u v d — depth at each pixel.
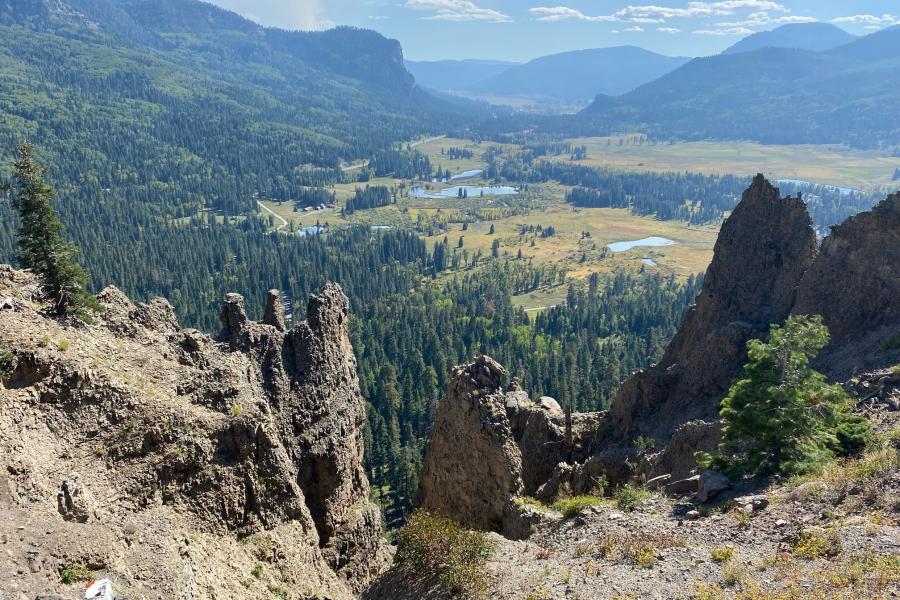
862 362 61.81
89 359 45.50
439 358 195.25
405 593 47.00
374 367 195.25
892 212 67.88
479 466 68.56
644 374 81.38
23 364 41.88
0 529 32.22
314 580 47.50
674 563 38.53
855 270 69.94
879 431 48.28
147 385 47.16
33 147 48.91
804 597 31.22
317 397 59.88
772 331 48.88
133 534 37.06
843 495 39.56
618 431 80.38
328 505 59.53
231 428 46.31
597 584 38.41
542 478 77.00
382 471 148.50
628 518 47.34
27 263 49.19
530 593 39.66
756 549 37.53
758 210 83.25
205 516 43.41
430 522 50.44
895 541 33.59
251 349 57.56
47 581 30.69
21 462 36.69
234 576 41.03
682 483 50.47
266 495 47.22
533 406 84.19
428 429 159.25
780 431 46.09
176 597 33.53
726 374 75.62
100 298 54.09
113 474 41.12
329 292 65.00
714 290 85.44
